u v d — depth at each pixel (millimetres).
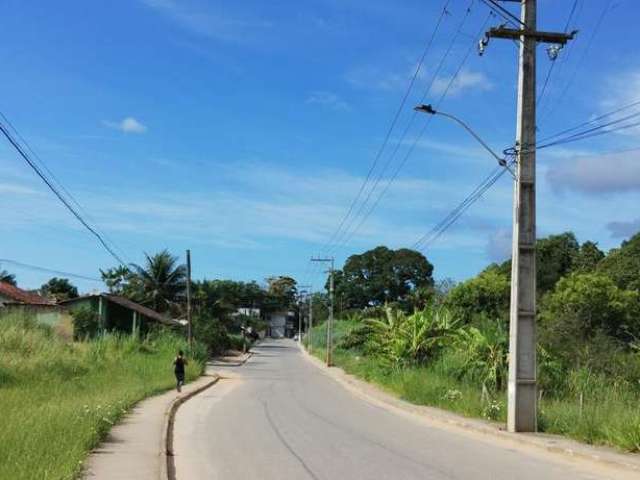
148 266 77625
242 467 12805
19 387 21594
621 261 58438
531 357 18484
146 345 46875
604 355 28703
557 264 73375
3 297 51688
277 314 185375
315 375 52438
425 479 11617
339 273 132250
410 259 126438
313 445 15836
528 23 18891
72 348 34875
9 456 10008
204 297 81562
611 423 15875
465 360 28312
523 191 18844
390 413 24812
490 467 12969
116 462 12109
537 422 18344
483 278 65438
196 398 29891
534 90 19000
